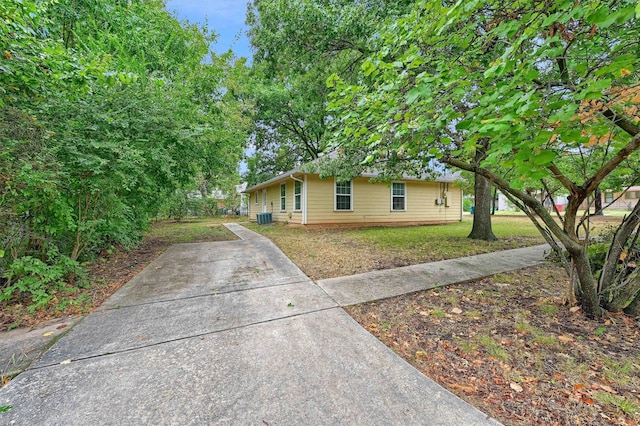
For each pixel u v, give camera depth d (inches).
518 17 83.4
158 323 105.9
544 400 65.7
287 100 636.7
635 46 81.4
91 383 71.8
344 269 181.8
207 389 69.3
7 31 103.1
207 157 293.3
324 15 259.8
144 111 179.6
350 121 124.8
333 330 99.9
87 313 115.6
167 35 311.9
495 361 81.4
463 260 203.0
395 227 442.6
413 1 176.6
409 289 142.6
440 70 96.7
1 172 109.5
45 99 132.4
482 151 127.0
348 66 334.3
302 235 350.9
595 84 59.3
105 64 135.2
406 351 87.1
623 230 108.5
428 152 116.1
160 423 58.9
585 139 67.1
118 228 188.4
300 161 844.6
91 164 143.6
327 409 62.4
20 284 120.0
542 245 262.2
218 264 198.2
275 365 79.0
